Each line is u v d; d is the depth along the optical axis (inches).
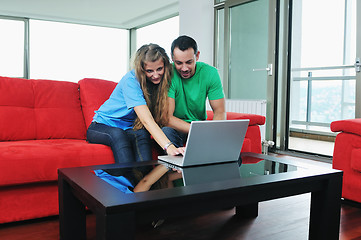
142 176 45.4
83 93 93.4
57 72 329.1
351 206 82.9
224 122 53.5
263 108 165.3
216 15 198.2
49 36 322.7
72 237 49.3
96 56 346.6
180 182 42.0
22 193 65.1
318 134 206.5
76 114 91.9
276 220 71.1
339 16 190.9
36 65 318.3
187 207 37.6
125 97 67.9
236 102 180.7
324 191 48.8
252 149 96.1
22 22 301.1
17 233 61.7
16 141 81.2
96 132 75.0
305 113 214.8
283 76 168.6
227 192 39.0
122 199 34.5
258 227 66.7
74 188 42.3
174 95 74.5
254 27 175.3
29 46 306.8
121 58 358.6
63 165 65.9
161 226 66.4
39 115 87.4
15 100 85.3
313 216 50.3
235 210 76.6
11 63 301.0
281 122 170.6
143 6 266.2
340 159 85.4
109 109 76.4
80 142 80.4
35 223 66.7
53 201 68.0
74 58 336.2
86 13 290.5
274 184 42.6
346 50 189.0
